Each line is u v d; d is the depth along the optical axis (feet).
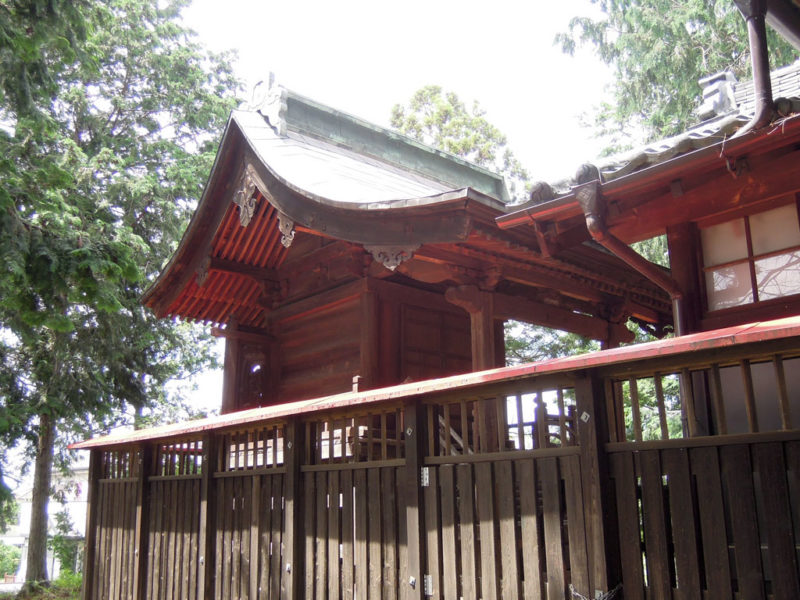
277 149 32.04
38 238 27.40
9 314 32.81
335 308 35.96
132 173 62.44
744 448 13.67
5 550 127.34
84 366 58.34
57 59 53.47
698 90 57.67
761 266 21.02
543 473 16.99
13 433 54.08
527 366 16.67
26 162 40.81
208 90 69.26
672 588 14.46
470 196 22.81
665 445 14.83
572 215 21.33
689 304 21.85
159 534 31.30
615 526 15.53
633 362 15.55
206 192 34.37
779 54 51.93
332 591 22.27
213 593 27.32
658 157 18.92
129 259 28.89
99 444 35.63
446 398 19.81
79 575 61.26
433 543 19.39
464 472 18.92
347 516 22.29
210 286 39.75
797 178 19.42
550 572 16.56
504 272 28.91
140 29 64.59
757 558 13.23
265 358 38.81
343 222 26.81
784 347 13.21
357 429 22.56
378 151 42.83
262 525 25.41
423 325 35.53
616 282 31.96
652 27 57.72
